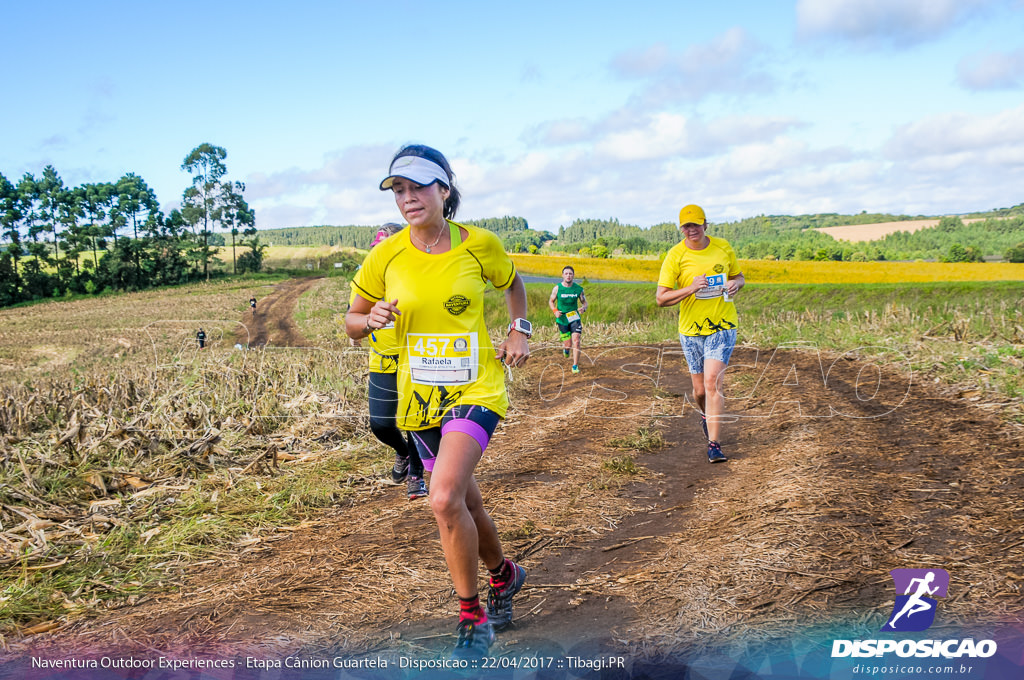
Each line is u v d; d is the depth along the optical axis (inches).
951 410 215.8
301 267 4254.4
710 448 199.6
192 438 215.8
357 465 208.7
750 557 119.8
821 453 184.1
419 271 101.8
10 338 1486.2
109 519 158.7
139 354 1040.2
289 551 143.6
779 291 1138.7
